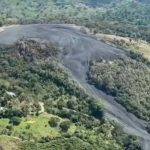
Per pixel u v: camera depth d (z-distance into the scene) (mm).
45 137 163375
